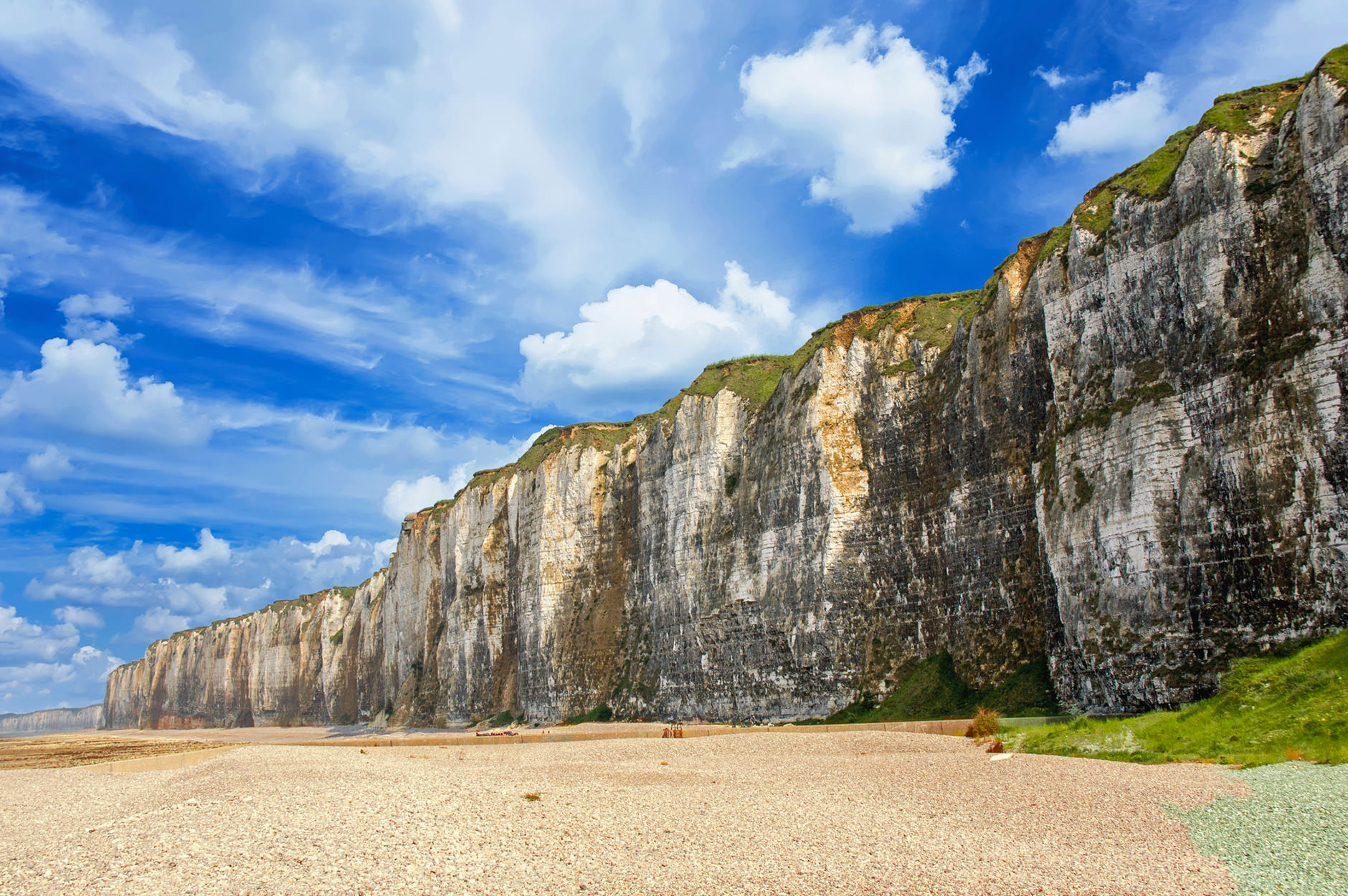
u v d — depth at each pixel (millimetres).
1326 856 15164
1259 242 38812
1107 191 50312
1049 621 47406
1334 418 34219
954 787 24656
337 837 19375
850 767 30891
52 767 57094
